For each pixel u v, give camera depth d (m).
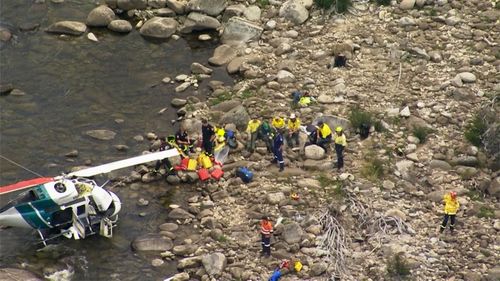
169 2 179.12
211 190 134.88
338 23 172.50
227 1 180.00
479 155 138.38
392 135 143.38
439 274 117.31
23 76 161.75
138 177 138.00
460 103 149.50
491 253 120.38
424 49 162.88
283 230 124.12
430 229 125.25
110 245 125.62
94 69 165.00
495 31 166.88
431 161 137.75
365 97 152.25
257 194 132.62
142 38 174.12
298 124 141.38
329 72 159.50
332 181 134.38
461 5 174.00
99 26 175.38
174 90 159.62
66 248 124.50
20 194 129.38
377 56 162.75
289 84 156.75
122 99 157.25
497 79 154.50
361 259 120.44
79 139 146.75
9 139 146.12
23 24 175.00
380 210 128.12
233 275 118.50
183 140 139.62
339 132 134.38
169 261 122.94
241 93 156.12
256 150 141.62
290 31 171.00
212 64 166.12
